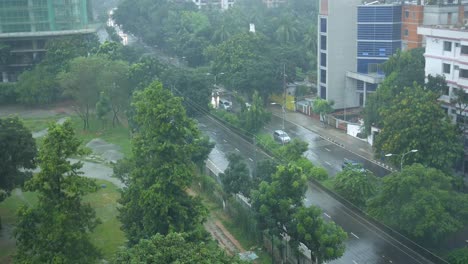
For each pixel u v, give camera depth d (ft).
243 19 543.39
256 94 303.07
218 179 231.30
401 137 213.66
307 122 327.88
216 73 378.94
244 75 353.72
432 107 215.31
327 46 333.21
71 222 130.11
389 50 327.06
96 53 378.12
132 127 285.64
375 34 327.26
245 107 306.35
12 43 418.31
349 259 171.22
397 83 274.36
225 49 384.88
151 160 163.43
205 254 116.67
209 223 201.67
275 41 472.44
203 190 229.25
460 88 241.76
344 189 206.49
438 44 254.88
